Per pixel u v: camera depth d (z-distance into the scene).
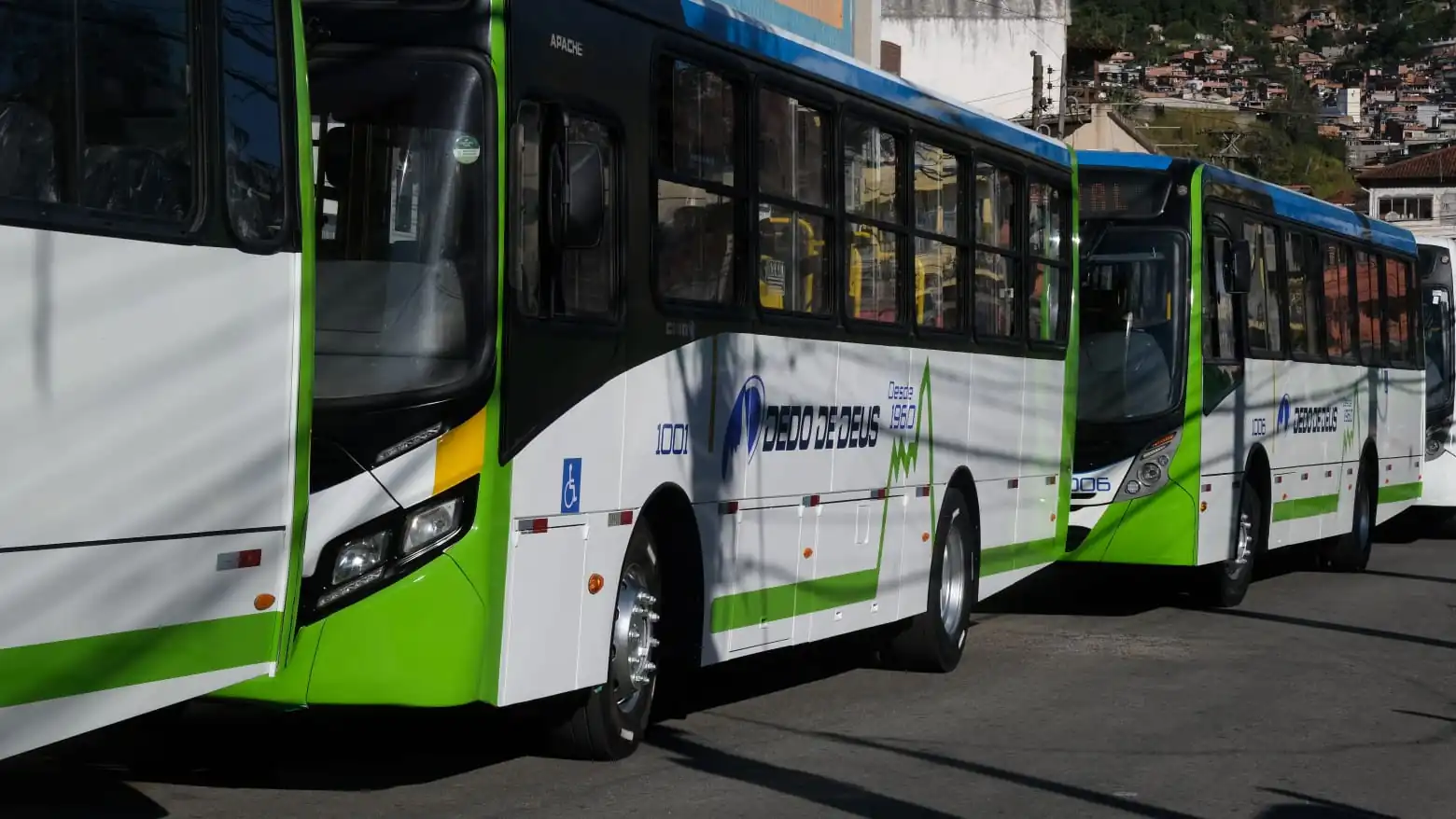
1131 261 14.90
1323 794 8.38
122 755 8.08
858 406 10.26
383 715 9.23
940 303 11.41
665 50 8.23
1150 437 14.69
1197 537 14.72
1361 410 19.75
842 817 7.46
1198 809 7.96
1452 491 23.31
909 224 10.90
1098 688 11.24
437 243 6.89
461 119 6.94
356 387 6.75
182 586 5.41
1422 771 8.98
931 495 11.34
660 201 8.19
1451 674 12.30
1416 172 64.19
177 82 5.41
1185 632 14.15
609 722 8.12
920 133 11.03
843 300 10.05
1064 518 13.78
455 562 6.76
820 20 22.75
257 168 5.72
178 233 5.37
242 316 5.62
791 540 9.55
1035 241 13.04
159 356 5.29
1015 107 47.22
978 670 11.91
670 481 8.27
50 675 4.94
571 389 7.42
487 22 7.00
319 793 7.37
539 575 7.23
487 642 6.91
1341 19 152.25
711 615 8.70
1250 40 135.88
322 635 6.62
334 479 6.64
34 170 4.91
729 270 8.84
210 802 7.12
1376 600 16.84
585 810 7.27
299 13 5.98
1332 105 121.50
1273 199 16.94
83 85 5.07
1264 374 16.38
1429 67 141.38
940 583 11.58
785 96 9.38
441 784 7.63
